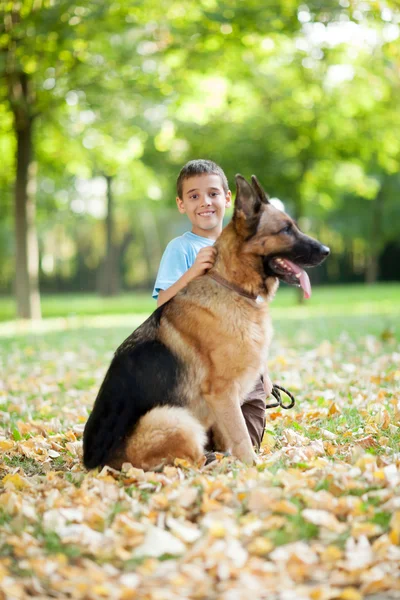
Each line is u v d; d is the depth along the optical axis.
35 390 7.89
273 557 2.88
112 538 3.15
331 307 19.89
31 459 4.91
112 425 4.15
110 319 17.72
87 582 2.73
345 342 10.32
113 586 2.71
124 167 20.34
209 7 12.17
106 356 10.45
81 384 8.17
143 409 4.12
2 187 21.00
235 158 20.59
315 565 2.85
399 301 21.48
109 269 35.88
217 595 2.66
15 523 3.36
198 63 13.84
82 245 46.91
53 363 9.88
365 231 37.03
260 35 12.71
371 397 6.20
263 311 4.29
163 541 3.05
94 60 14.01
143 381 4.15
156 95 14.73
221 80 16.22
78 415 6.34
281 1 11.74
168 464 4.09
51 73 14.09
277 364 8.57
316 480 3.69
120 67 13.98
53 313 22.66
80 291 47.31
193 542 3.09
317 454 4.40
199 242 4.88
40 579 2.82
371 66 16.61
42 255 46.56
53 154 18.64
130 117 16.45
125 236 46.00
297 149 20.64
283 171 20.62
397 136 19.75
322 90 18.78
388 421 5.09
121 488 3.80
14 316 21.69
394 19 10.66
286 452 4.45
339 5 11.32
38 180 22.17
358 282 43.44
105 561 2.99
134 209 35.84
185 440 4.04
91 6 11.50
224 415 4.19
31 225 16.38
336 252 43.16
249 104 20.22
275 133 20.25
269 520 3.18
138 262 47.62
